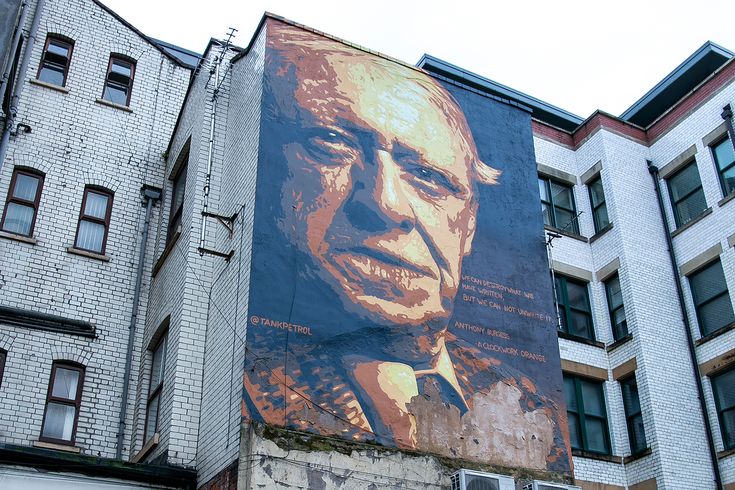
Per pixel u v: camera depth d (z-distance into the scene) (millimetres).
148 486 15672
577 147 28109
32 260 19922
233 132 19797
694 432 22562
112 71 23547
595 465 22344
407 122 20188
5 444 14602
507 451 17172
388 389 16438
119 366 19641
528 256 20359
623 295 24609
